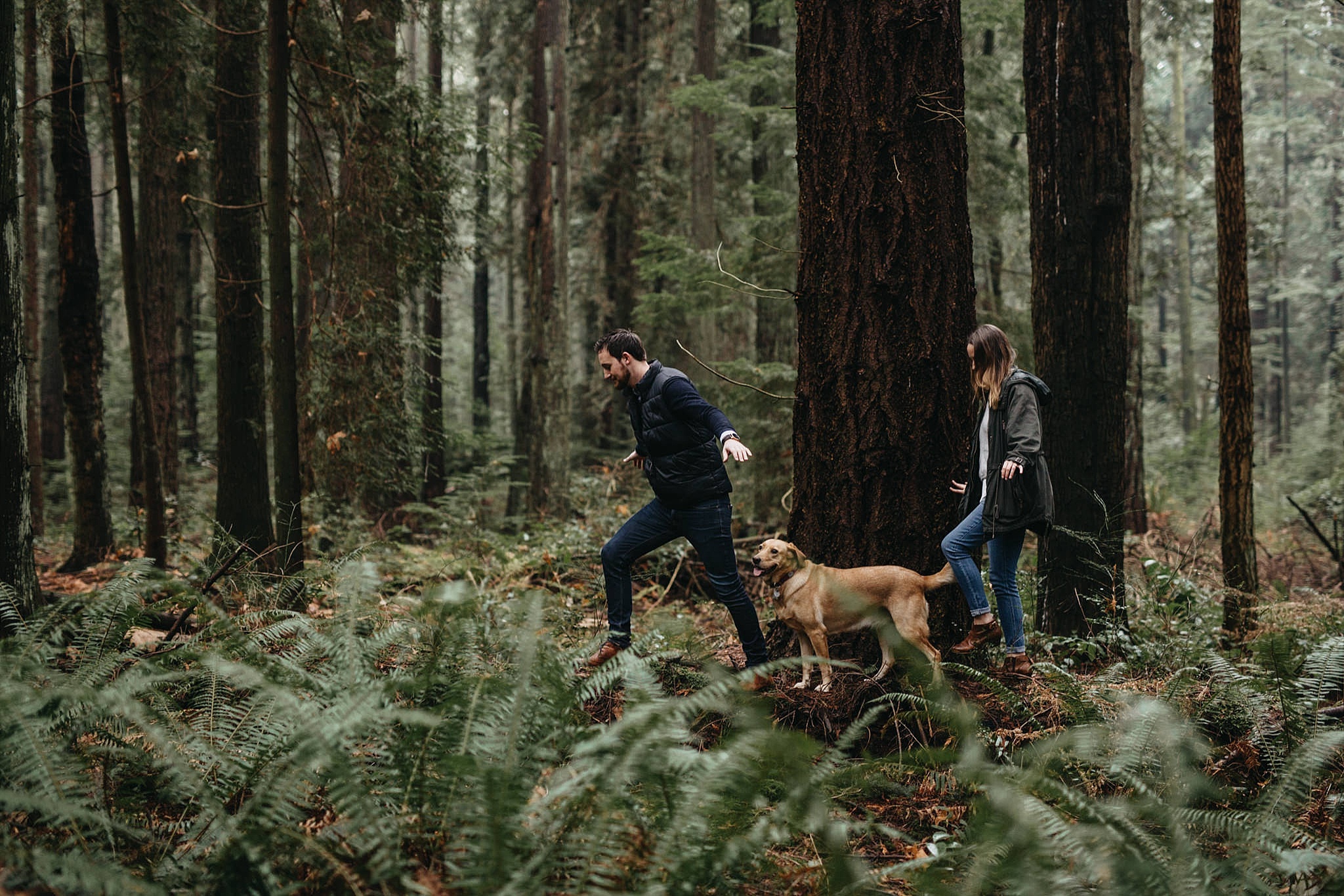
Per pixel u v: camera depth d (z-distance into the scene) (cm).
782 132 1433
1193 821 260
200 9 872
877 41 438
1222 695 379
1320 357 3831
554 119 1530
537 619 299
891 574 425
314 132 827
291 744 268
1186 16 1480
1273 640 355
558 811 245
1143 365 1282
